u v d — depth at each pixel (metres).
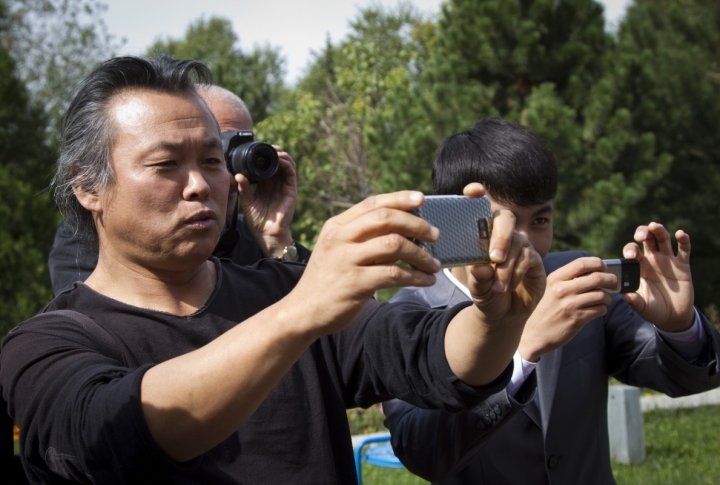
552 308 1.69
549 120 8.77
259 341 1.07
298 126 12.80
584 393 2.11
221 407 1.08
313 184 12.71
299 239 12.02
